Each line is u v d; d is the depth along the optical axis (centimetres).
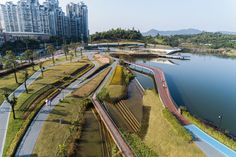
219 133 4831
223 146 4566
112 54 18612
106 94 7869
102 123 5881
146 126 5850
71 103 6875
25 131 5050
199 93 9644
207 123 6247
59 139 4888
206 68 15975
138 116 6531
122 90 8500
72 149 4641
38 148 4491
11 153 4250
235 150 4391
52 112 6100
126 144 4741
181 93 9569
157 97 7788
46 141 4744
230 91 10069
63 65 11869
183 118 5822
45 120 5628
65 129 5325
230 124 6438
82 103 6919
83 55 16850
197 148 4491
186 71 14550
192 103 8281
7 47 17188
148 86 9925
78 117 6012
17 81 8356
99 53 18650
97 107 6631
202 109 7662
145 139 5178
